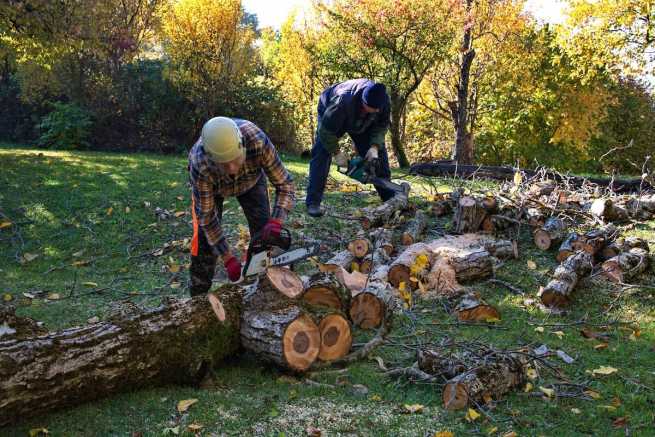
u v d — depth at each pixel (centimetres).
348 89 611
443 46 1338
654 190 795
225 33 1573
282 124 1775
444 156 2306
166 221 765
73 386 306
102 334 321
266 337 355
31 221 763
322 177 667
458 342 401
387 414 324
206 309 359
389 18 1284
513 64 1919
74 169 985
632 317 478
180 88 1596
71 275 623
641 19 1723
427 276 526
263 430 306
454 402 329
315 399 340
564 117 2394
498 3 1485
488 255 546
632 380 368
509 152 2445
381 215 681
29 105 1692
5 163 1003
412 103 2273
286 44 1847
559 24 1845
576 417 324
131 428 302
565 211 682
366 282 474
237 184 403
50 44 1178
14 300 534
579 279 526
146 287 580
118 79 1595
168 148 1612
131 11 1648
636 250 564
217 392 344
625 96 2845
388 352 409
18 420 296
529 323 466
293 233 676
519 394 347
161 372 338
